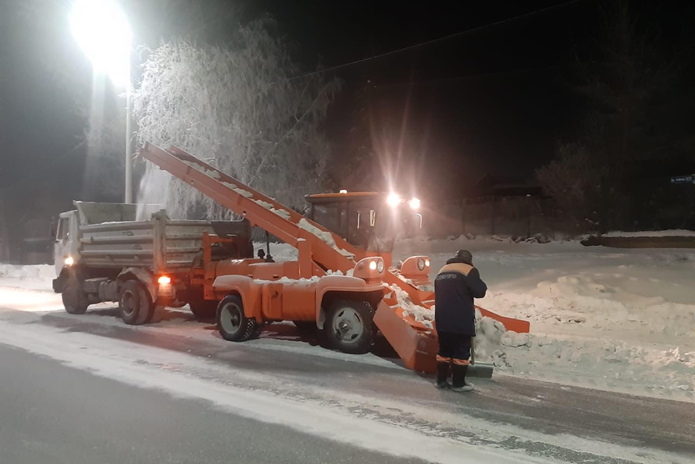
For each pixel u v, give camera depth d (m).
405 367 8.50
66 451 5.51
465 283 7.24
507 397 7.03
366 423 6.16
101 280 13.41
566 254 19.17
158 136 23.12
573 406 6.69
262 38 23.84
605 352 8.61
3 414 6.52
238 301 10.38
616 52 24.12
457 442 5.63
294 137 24.30
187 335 11.12
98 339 10.75
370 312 9.28
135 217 15.30
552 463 5.16
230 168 23.53
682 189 23.33
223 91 23.41
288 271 10.43
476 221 27.31
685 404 6.76
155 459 5.31
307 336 10.90
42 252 33.91
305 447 5.54
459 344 7.23
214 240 11.90
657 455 5.34
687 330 10.29
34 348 9.93
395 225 10.66
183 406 6.75
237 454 5.40
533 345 9.02
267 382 7.72
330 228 10.91
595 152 24.77
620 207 23.75
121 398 7.07
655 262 16.72
